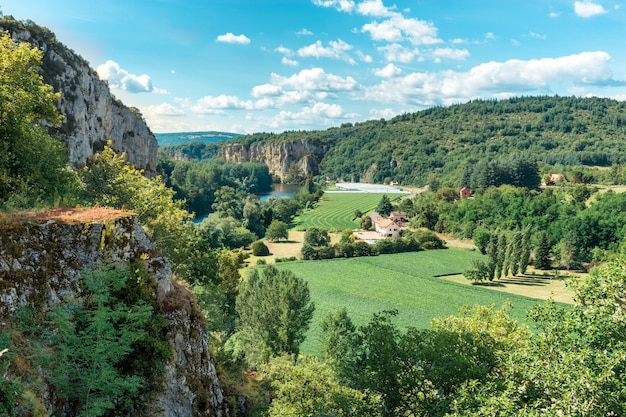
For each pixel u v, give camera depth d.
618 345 15.41
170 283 17.73
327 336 36.97
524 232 96.94
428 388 21.56
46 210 16.77
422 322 63.59
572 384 14.47
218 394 18.67
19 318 12.70
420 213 140.62
